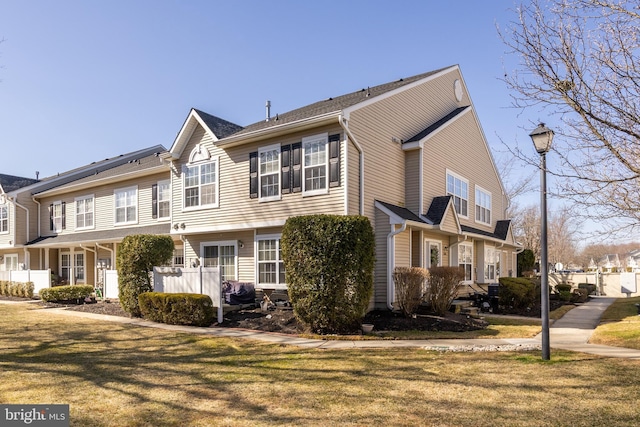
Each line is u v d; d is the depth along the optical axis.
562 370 6.58
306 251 10.23
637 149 5.90
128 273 13.59
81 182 22.31
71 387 5.92
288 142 13.28
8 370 6.86
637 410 4.85
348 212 11.92
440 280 12.28
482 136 20.66
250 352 8.12
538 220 38.56
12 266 25.72
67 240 21.73
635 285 25.77
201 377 6.40
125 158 27.02
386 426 4.50
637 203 6.08
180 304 11.68
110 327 11.34
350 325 10.09
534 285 16.95
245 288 13.70
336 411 4.93
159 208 18.70
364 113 12.96
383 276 12.79
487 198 21.00
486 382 6.00
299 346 8.66
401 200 14.57
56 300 17.95
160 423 4.63
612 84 5.83
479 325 11.46
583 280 27.86
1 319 12.96
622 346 8.46
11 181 26.95
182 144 16.30
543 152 7.22
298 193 12.92
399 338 9.56
